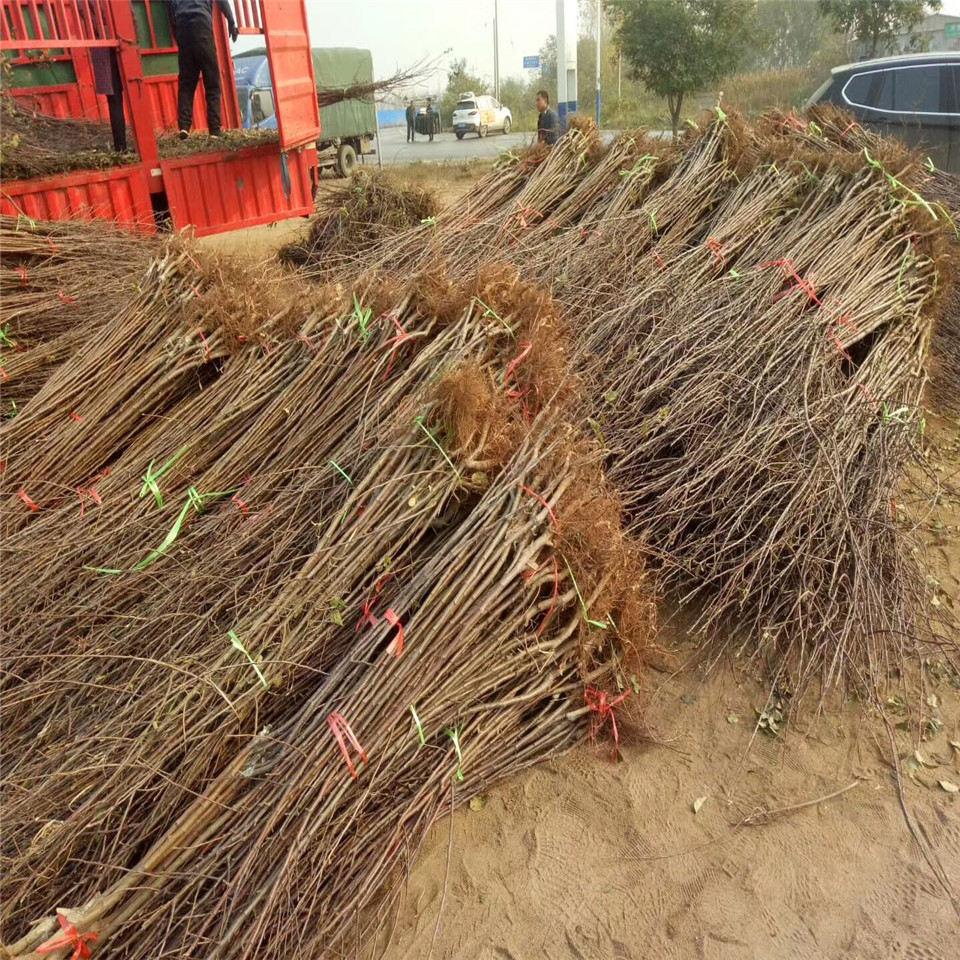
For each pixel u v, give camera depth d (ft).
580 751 10.44
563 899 8.63
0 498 11.52
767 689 11.19
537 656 9.58
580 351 14.92
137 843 7.84
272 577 9.67
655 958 8.01
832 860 8.91
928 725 10.48
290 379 11.68
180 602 9.45
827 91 31.32
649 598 11.10
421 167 49.11
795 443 12.75
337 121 54.95
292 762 8.07
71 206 22.35
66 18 22.12
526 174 22.43
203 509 10.80
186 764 8.18
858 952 7.97
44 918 7.31
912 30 71.20
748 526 12.40
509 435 10.24
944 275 16.43
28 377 15.46
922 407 15.26
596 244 17.98
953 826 9.20
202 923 7.48
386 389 11.02
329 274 22.70
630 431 13.69
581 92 77.30
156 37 32.30
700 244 17.60
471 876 8.90
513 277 11.61
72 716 8.93
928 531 14.29
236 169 26.53
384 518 9.56
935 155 28.55
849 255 15.62
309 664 8.89
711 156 19.74
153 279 13.11
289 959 7.53
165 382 12.10
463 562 9.09
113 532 10.48
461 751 9.06
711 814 9.52
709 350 14.23
